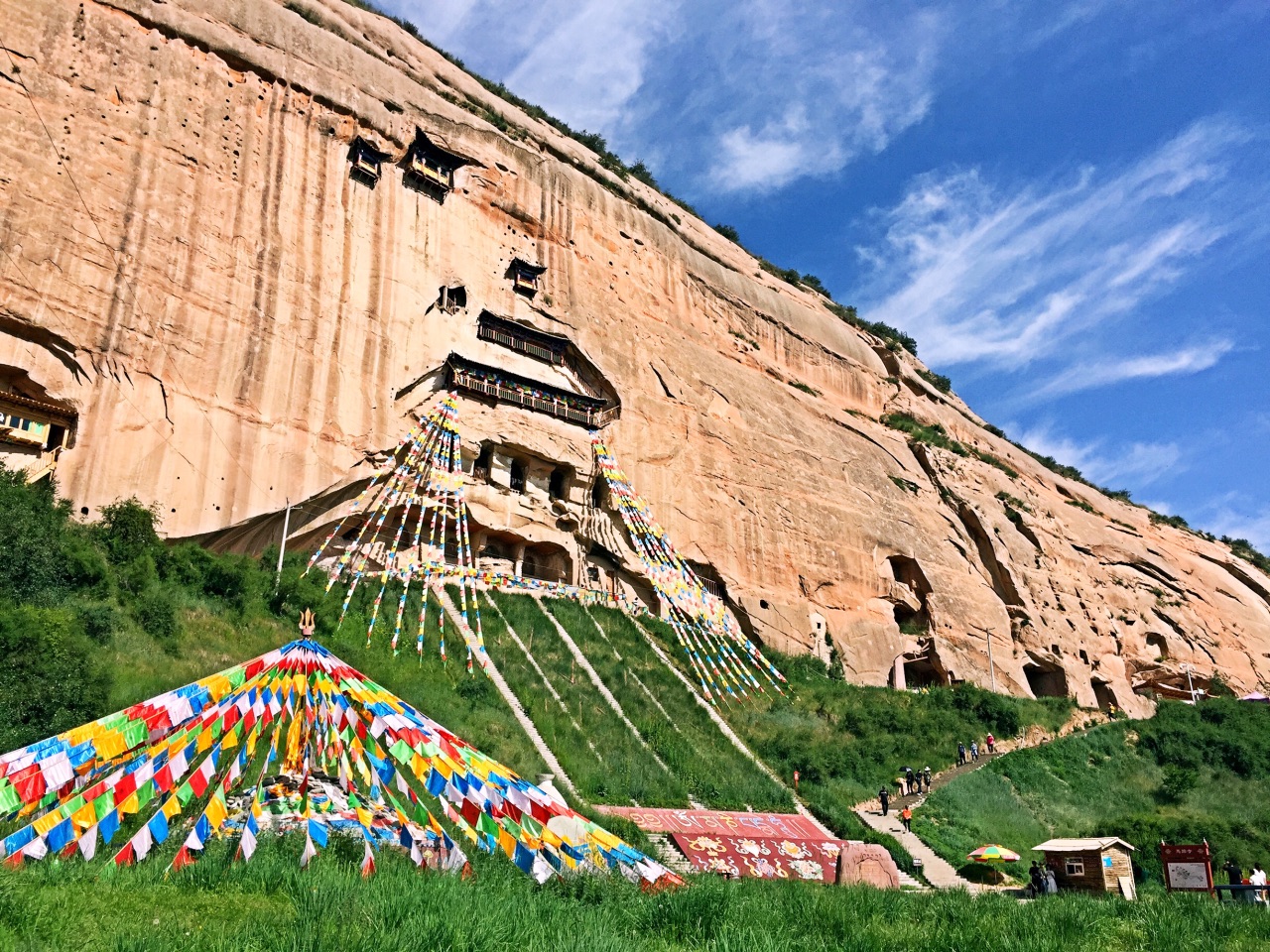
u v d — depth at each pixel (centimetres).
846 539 5666
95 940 846
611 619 4384
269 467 3450
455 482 4103
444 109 4872
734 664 4531
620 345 5128
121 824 1425
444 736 1539
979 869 2897
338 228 4025
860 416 6781
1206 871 2284
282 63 4097
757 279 7062
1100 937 1246
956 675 5697
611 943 916
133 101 3522
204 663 2564
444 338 4300
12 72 3241
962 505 6638
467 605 3872
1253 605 8188
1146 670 6938
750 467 5416
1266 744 5069
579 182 5438
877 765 3978
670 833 2475
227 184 3691
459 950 855
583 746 3058
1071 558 7069
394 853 1347
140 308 3272
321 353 3753
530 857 1339
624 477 4778
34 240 3095
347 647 3028
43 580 2489
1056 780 4328
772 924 1166
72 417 3050
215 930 898
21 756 1275
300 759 1616
